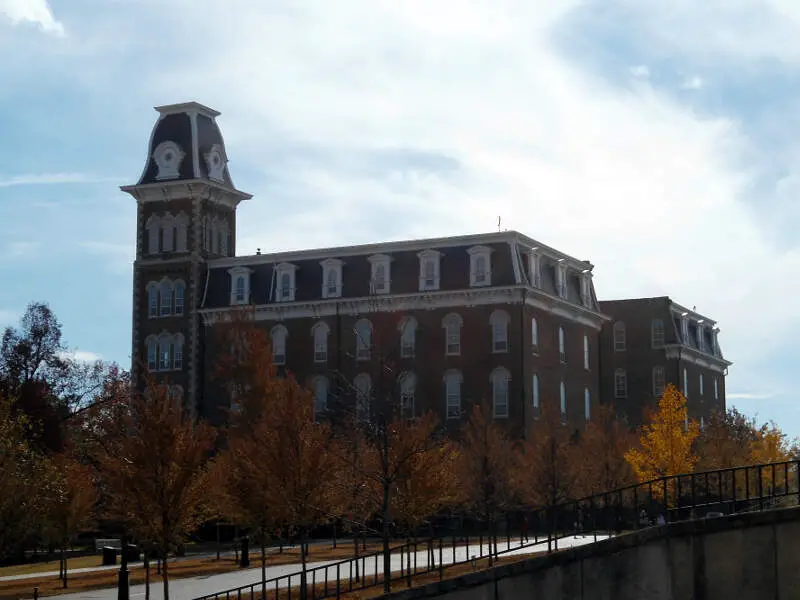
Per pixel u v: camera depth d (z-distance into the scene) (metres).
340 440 58.97
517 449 78.25
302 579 39.22
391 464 48.66
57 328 97.62
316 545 75.94
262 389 55.94
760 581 29.59
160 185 104.75
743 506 40.97
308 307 99.50
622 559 30.64
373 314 97.50
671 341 117.69
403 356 95.94
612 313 120.56
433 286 95.94
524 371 92.69
